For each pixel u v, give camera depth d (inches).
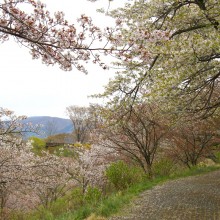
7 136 419.2
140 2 350.9
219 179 494.9
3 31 136.2
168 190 414.0
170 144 649.0
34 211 633.6
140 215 288.5
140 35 161.2
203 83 298.4
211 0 292.8
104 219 280.4
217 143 710.5
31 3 139.6
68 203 561.0
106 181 605.9
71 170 637.9
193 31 333.1
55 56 155.7
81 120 2154.3
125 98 329.1
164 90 269.7
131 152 557.0
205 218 264.7
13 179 447.5
